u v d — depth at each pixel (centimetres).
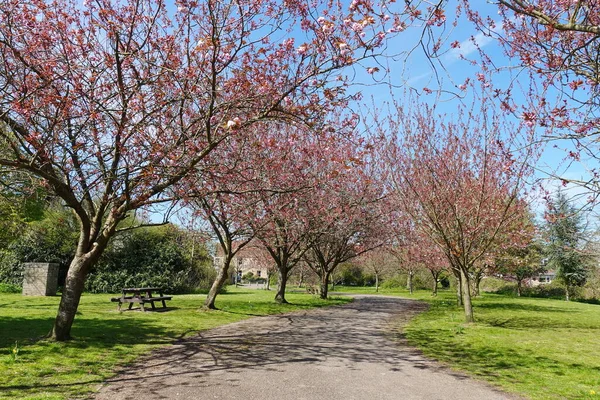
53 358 762
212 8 730
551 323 1644
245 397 594
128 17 867
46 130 763
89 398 571
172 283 2723
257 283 6184
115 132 848
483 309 2239
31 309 1439
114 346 902
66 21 838
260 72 887
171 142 887
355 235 2516
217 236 1669
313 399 595
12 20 762
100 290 2509
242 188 1355
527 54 655
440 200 1454
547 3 610
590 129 663
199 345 979
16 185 987
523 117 709
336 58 695
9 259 2469
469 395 644
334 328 1344
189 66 815
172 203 988
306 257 2725
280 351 938
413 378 735
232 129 745
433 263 2456
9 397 550
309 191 1575
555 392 671
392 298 3253
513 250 2703
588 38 617
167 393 603
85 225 912
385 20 577
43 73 753
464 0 634
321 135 859
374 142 1616
